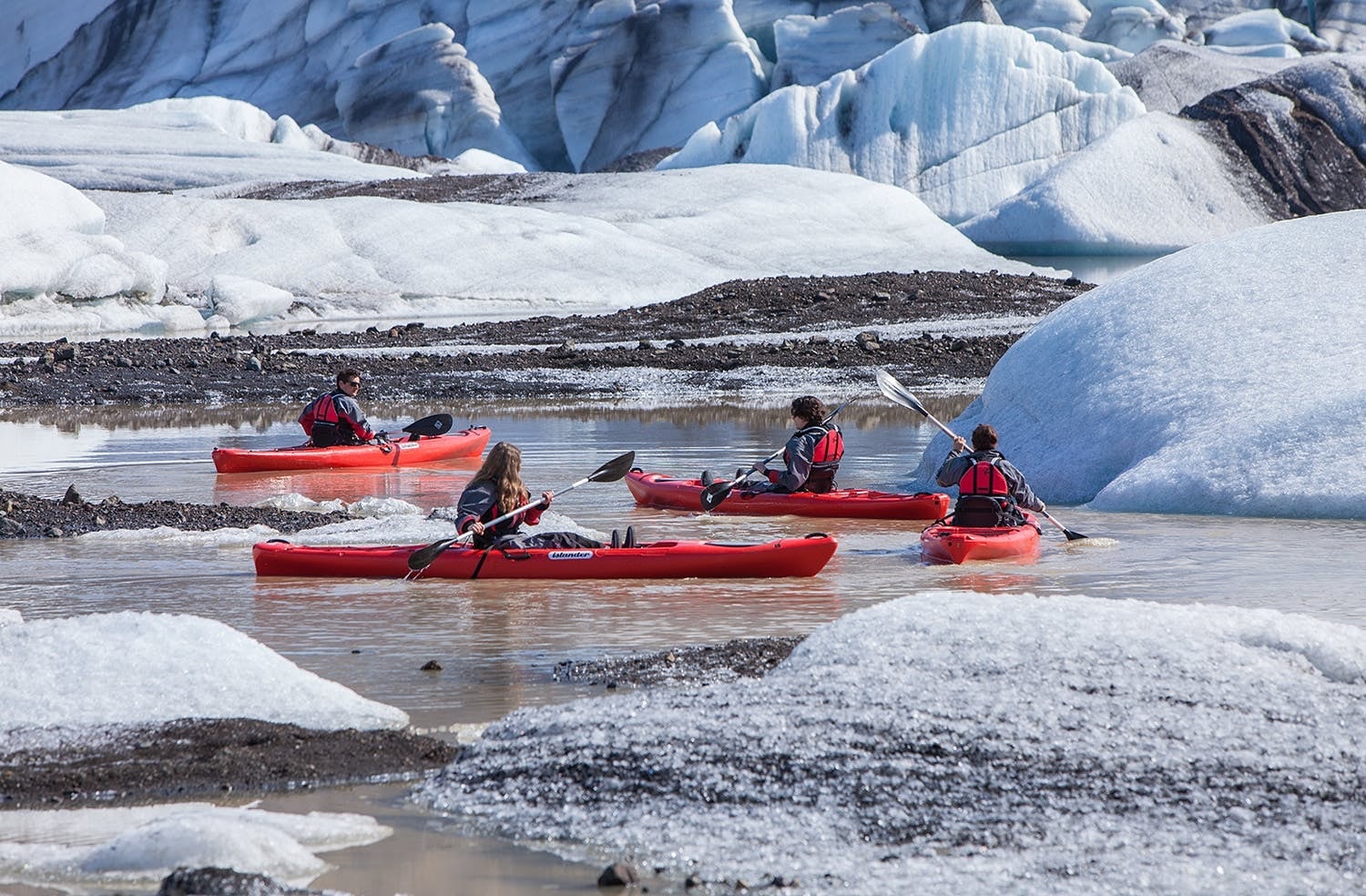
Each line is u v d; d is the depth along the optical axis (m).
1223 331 47.25
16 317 144.00
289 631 27.48
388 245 185.75
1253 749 17.22
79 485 51.72
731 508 44.97
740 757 17.56
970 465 37.59
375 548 34.22
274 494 49.94
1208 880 14.27
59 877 15.13
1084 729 17.78
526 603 30.33
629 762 17.69
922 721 18.16
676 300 147.25
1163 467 42.94
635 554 33.38
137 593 31.47
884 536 40.16
